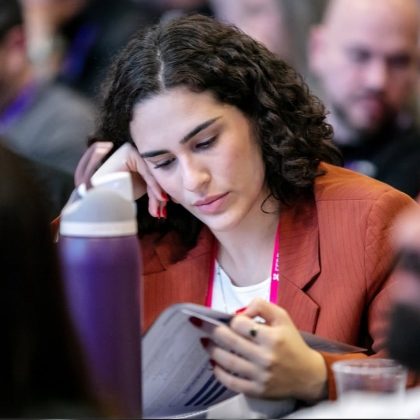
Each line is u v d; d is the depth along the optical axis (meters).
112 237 4.65
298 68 10.43
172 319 4.84
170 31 5.98
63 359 3.68
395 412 4.17
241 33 6.15
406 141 10.17
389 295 5.80
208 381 5.16
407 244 3.95
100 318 4.65
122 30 11.23
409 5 10.12
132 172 6.31
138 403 4.77
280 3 10.43
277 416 5.15
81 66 11.18
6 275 3.61
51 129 10.68
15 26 10.44
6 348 3.60
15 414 3.61
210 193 5.91
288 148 6.08
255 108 6.06
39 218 3.71
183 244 6.48
